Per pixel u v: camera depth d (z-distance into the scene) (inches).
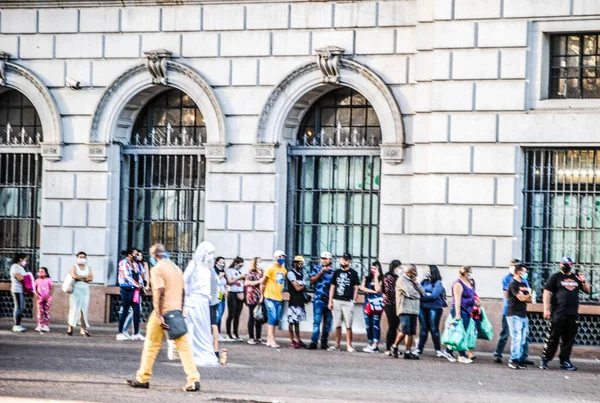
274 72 1237.7
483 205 1147.3
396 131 1196.5
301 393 801.6
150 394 775.7
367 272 1240.2
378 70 1204.5
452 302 1062.4
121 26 1283.2
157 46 1273.4
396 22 1198.9
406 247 1198.3
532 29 1137.4
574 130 1125.1
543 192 1147.9
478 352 1142.3
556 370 1019.9
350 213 1250.0
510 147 1140.5
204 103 1258.0
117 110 1288.1
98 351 1045.2
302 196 1264.8
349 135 1250.6
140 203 1309.1
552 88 1145.4
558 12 1127.0
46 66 1306.6
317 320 1152.2
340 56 1213.1
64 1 1294.3
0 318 1347.2
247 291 1180.5
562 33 1138.0
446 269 1156.5
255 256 1243.8
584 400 815.7
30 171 1343.5
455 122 1154.0
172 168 1301.7
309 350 1134.4
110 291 1289.4
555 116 1128.8
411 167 1194.0
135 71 1278.3
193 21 1261.1
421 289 1075.9
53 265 1305.4
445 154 1157.7
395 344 1086.4
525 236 1152.2
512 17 1138.0
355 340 1215.6
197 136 1293.1
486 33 1144.2
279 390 814.5
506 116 1141.1
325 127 1259.2
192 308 948.6
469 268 1067.9
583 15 1119.0
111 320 1296.8
